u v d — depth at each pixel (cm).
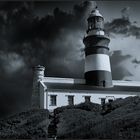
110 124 3241
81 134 3177
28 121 4191
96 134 3039
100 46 5503
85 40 5628
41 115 4394
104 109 4256
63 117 3947
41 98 4938
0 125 4262
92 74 5384
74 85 5178
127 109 3788
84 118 3812
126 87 5372
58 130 3569
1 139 3466
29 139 3384
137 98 4350
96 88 5166
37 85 5147
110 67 6031
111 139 2841
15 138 3559
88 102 4609
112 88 5247
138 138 2770
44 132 3744
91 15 5738
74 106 4522
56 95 4856
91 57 5491
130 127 3039
